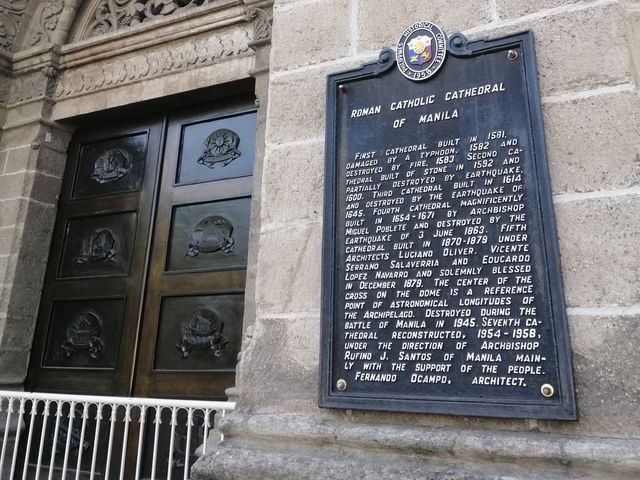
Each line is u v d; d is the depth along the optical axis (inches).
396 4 111.4
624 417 77.6
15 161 225.8
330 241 102.0
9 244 213.6
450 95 101.2
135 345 191.6
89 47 226.1
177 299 192.4
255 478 91.0
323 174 107.9
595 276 84.0
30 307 213.0
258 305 106.3
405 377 91.0
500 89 97.4
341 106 109.8
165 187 208.1
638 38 95.1
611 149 87.8
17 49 243.9
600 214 86.0
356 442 89.0
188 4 219.9
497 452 79.8
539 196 89.4
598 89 90.9
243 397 102.8
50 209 225.1
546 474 77.6
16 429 192.4
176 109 216.2
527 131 93.3
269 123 116.0
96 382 195.5
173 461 173.0
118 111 220.5
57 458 192.4
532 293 86.1
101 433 187.0
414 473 82.4
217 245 191.2
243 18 194.5
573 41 94.6
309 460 89.7
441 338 90.4
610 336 81.0
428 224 96.7
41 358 209.2
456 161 97.5
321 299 99.7
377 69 108.0
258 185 166.2
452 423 86.8
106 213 216.7
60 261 220.1
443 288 92.5
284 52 119.3
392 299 95.5
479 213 93.3
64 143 233.6
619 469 74.4
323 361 96.3
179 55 207.8
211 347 180.5
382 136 104.7
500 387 84.4
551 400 80.7
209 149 205.0
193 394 178.2
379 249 98.8
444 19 106.0
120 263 208.1
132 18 230.1
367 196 102.5
